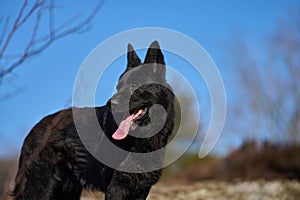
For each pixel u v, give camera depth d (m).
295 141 31.23
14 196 9.36
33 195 9.34
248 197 17.52
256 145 30.70
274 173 27.50
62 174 9.45
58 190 9.52
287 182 23.75
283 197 17.61
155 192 17.86
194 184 23.64
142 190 8.76
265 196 17.83
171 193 17.73
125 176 8.58
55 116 9.55
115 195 8.63
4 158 11.30
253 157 29.19
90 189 9.33
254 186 21.22
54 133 9.33
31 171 9.33
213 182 25.45
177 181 28.14
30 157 9.02
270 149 29.69
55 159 9.34
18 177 9.30
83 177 9.27
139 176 8.62
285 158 28.11
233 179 27.12
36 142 9.40
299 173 27.06
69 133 9.23
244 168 28.67
